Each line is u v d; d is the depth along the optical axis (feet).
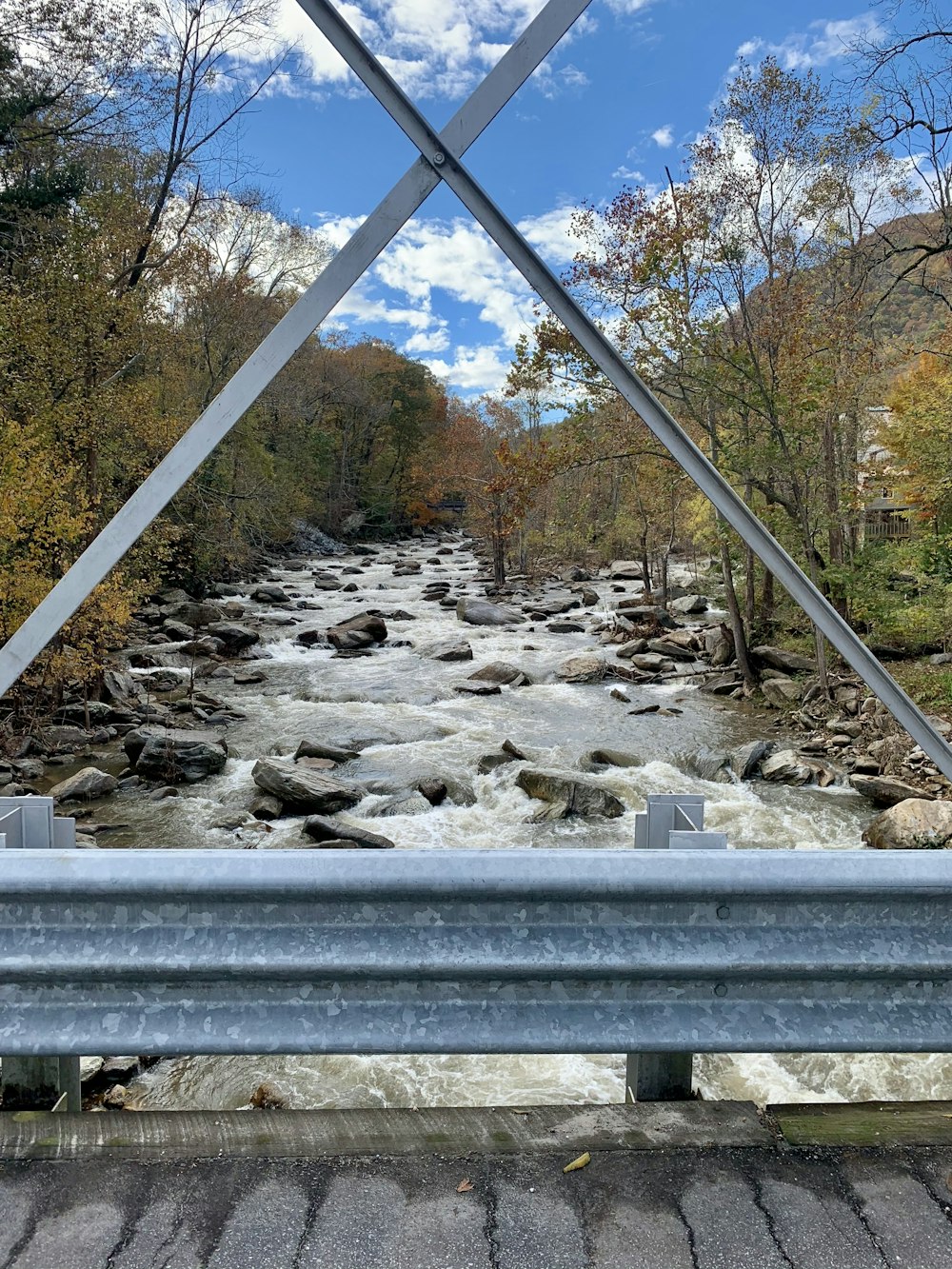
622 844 28.09
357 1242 4.50
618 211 48.32
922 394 56.90
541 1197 4.84
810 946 5.12
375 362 219.41
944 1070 15.14
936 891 5.09
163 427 51.01
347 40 5.07
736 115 48.49
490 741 41.09
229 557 83.25
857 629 56.75
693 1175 5.05
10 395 42.16
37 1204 4.76
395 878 4.85
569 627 76.84
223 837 28.04
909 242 52.49
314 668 58.85
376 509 200.54
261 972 4.86
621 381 5.43
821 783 34.88
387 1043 4.95
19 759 35.55
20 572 37.19
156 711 44.57
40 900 4.89
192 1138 5.31
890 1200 4.86
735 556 58.29
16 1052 4.89
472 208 5.25
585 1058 15.62
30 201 56.95
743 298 49.55
